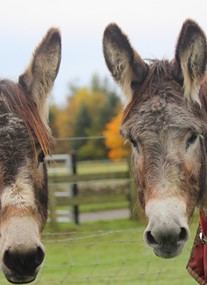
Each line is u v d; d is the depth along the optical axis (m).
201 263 5.45
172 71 5.19
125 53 5.28
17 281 4.49
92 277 9.57
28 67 5.06
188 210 4.83
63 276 9.73
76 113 52.66
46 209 4.96
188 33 5.11
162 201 4.62
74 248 12.00
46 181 4.99
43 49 5.09
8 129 4.67
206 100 5.23
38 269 4.57
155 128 4.82
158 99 4.96
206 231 5.35
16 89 4.94
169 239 4.53
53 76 5.11
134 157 5.05
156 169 4.73
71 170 16.53
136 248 11.41
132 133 4.91
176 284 8.98
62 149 37.12
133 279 9.38
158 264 10.25
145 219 5.09
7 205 4.46
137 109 5.00
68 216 16.14
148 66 5.36
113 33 5.32
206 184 5.14
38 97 5.07
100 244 11.95
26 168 4.59
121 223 14.80
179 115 4.84
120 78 5.31
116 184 21.78
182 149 4.79
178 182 4.71
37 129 4.78
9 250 4.35
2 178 4.54
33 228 4.45
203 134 4.94
